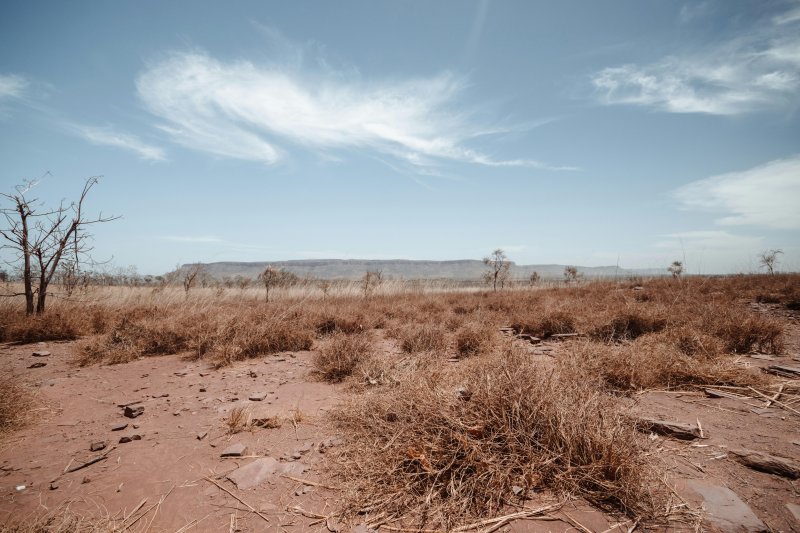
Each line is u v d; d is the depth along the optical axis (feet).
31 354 21.56
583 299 37.04
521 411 8.90
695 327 20.12
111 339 21.91
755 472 7.95
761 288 37.78
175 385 15.78
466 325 23.00
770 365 15.58
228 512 7.18
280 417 11.87
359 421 10.67
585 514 6.80
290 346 23.31
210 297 43.42
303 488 7.93
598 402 9.61
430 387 11.35
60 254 29.30
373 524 6.77
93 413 12.55
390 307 38.58
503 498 7.29
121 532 6.50
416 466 8.05
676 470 8.11
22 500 7.48
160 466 8.95
